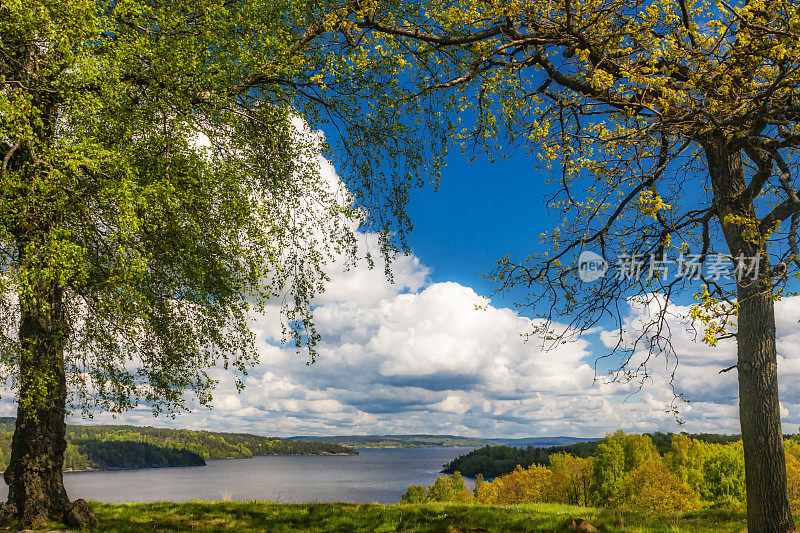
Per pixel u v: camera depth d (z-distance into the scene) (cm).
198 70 872
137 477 17038
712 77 693
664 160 771
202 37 888
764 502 800
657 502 5138
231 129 1063
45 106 826
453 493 8894
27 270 693
